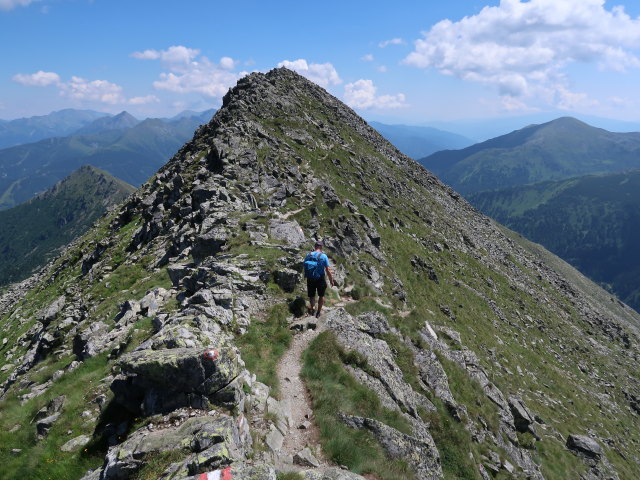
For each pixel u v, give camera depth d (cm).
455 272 7588
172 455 962
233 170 5266
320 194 5809
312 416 1435
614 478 3256
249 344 1719
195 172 5709
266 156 6181
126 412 1300
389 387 1870
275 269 2312
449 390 2359
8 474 1263
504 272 9838
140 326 2159
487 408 2703
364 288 3033
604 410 5422
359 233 5478
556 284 12850
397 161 12431
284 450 1227
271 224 3381
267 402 1370
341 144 9394
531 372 5244
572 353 7581
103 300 3588
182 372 1152
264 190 5138
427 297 5622
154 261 4075
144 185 8406
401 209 8662
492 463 2178
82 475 1153
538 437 3109
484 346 5053
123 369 1176
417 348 2547
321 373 1670
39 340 3516
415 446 1570
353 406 1583
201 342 1412
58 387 1828
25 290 7769
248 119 7656
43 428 1440
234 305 1948
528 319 7756
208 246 2861
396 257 6241
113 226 6906
